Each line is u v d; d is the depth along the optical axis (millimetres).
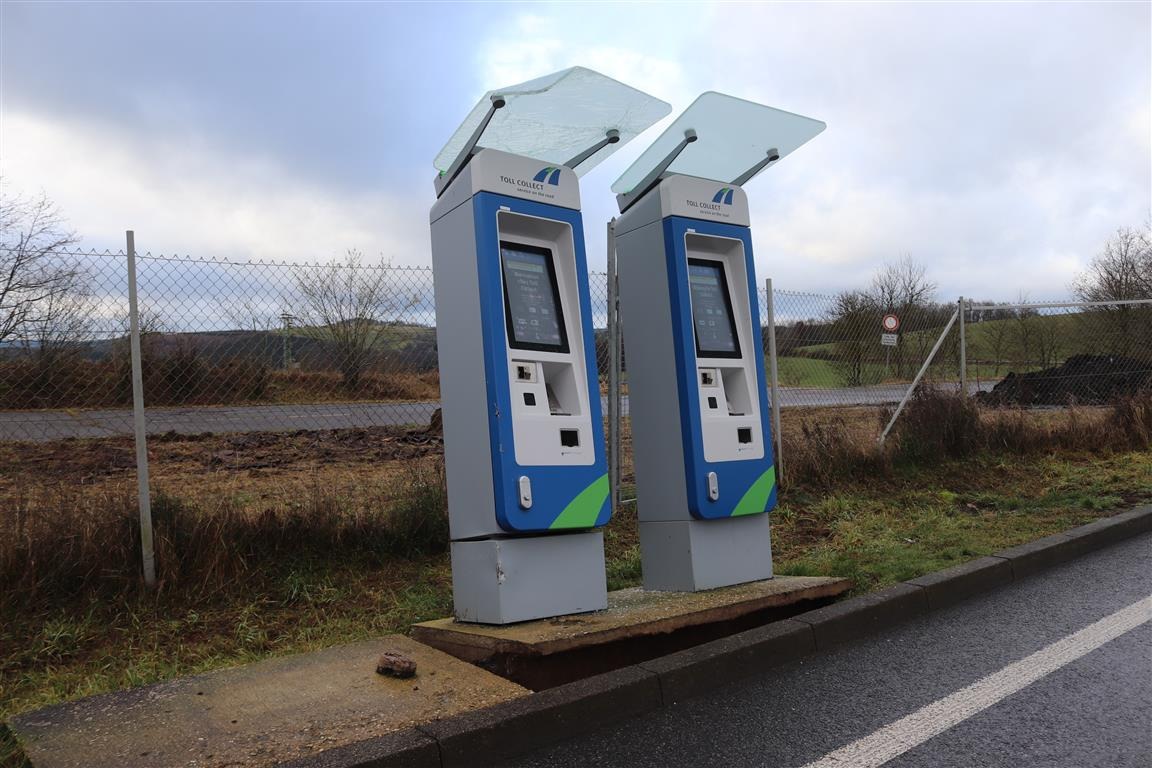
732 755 3271
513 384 4480
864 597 5105
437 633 4453
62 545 4898
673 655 4133
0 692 3945
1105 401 11836
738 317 5715
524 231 4797
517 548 4414
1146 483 8695
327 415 6402
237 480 7383
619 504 7223
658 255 5430
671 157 5684
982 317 11633
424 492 6242
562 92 4816
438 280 4883
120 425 6125
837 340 9812
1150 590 5383
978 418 10141
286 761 3055
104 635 4590
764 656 4340
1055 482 9047
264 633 4754
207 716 3500
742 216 5758
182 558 5145
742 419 5504
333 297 6312
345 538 5793
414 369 6590
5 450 8273
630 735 3525
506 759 3332
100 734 3336
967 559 5980
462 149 4953
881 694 3867
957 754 3178
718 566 5305
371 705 3574
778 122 5660
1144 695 3660
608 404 7273
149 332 5781
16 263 5598
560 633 4102
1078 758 3096
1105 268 26953
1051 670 4027
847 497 8117
